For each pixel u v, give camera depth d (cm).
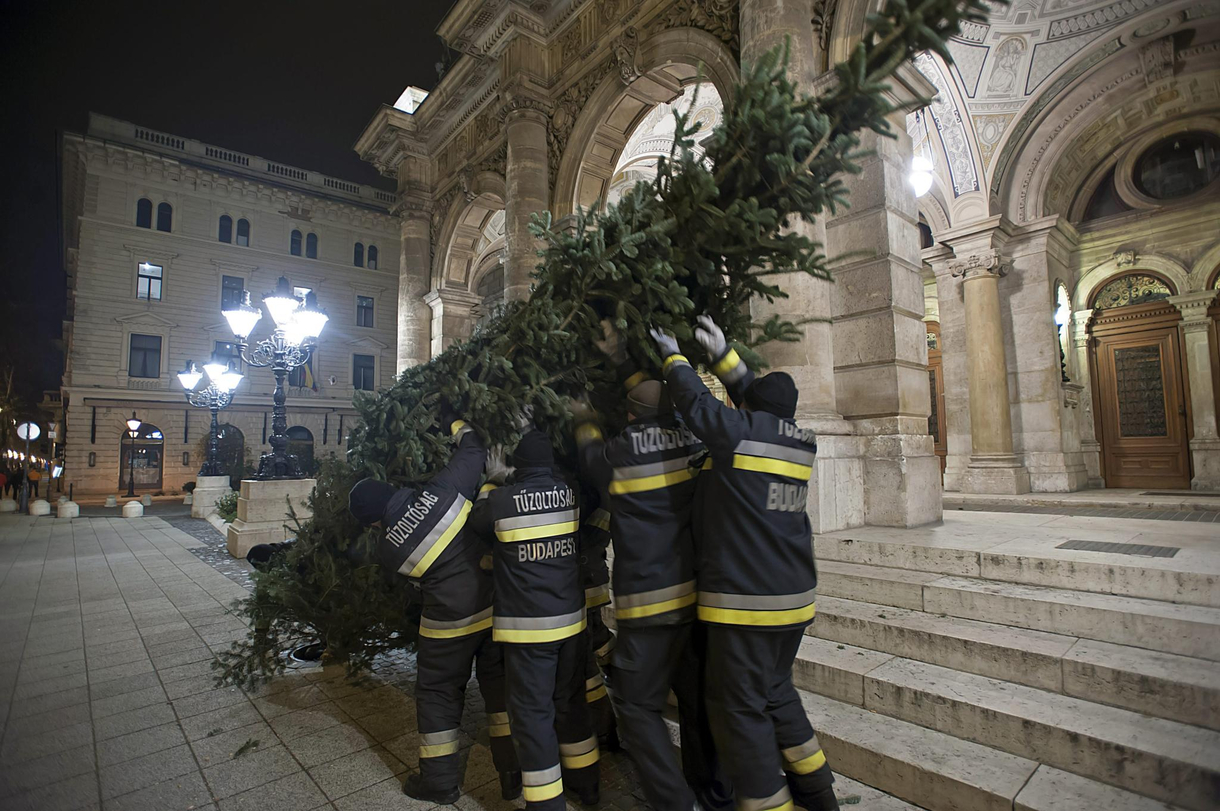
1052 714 262
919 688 293
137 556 981
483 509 277
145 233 2686
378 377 3291
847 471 532
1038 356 1013
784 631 226
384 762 316
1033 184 1020
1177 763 222
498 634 257
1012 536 468
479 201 1255
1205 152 980
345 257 3209
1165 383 1016
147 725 360
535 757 245
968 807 240
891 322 551
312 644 455
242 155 2933
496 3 1000
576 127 955
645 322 279
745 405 264
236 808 273
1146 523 564
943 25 218
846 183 587
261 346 1252
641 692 241
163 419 2697
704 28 757
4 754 324
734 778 224
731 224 269
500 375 322
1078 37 870
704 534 239
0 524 1531
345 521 389
